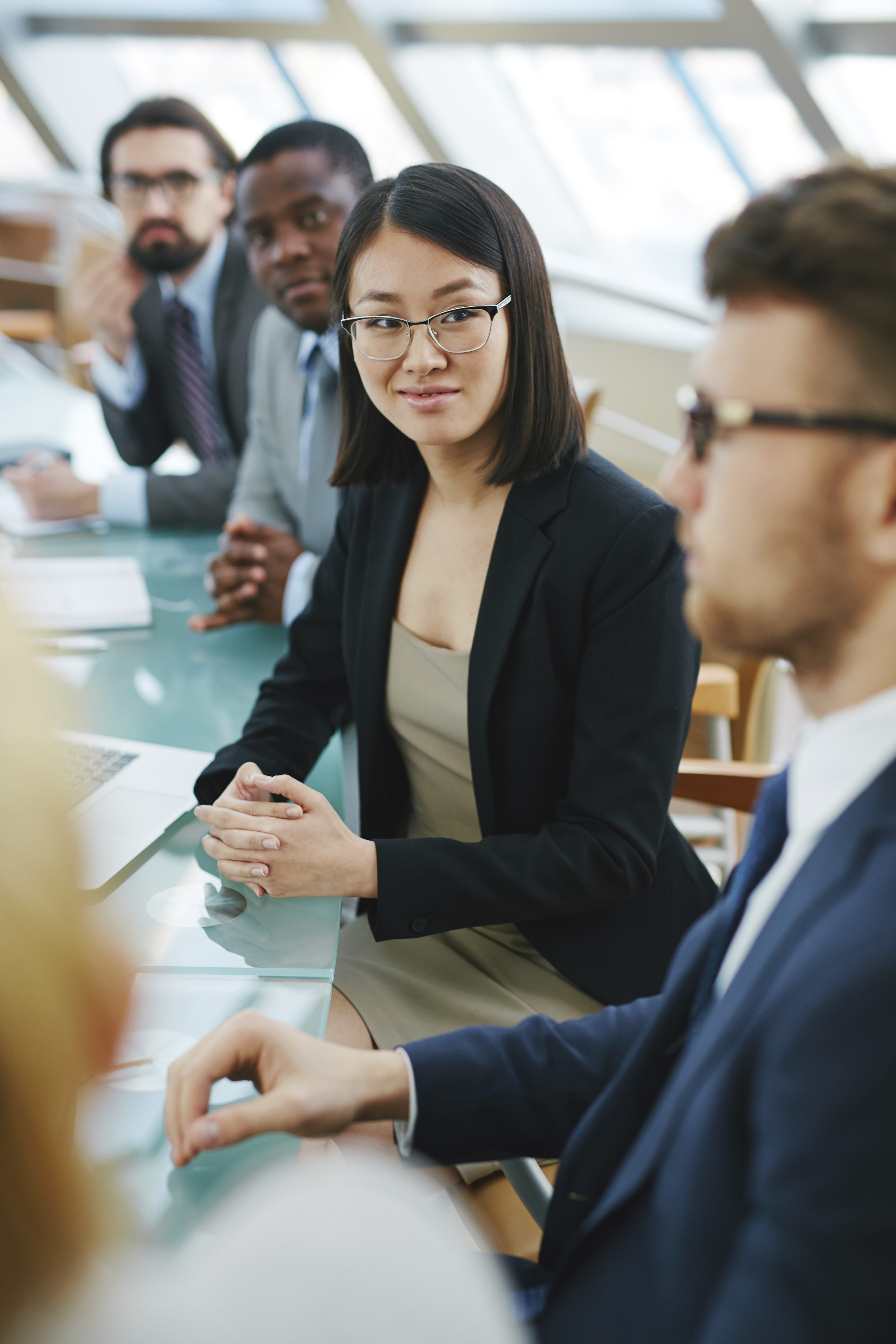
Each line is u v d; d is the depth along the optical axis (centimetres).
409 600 133
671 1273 59
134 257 243
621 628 118
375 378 119
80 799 121
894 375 54
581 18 361
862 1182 47
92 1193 37
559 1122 87
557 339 120
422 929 114
